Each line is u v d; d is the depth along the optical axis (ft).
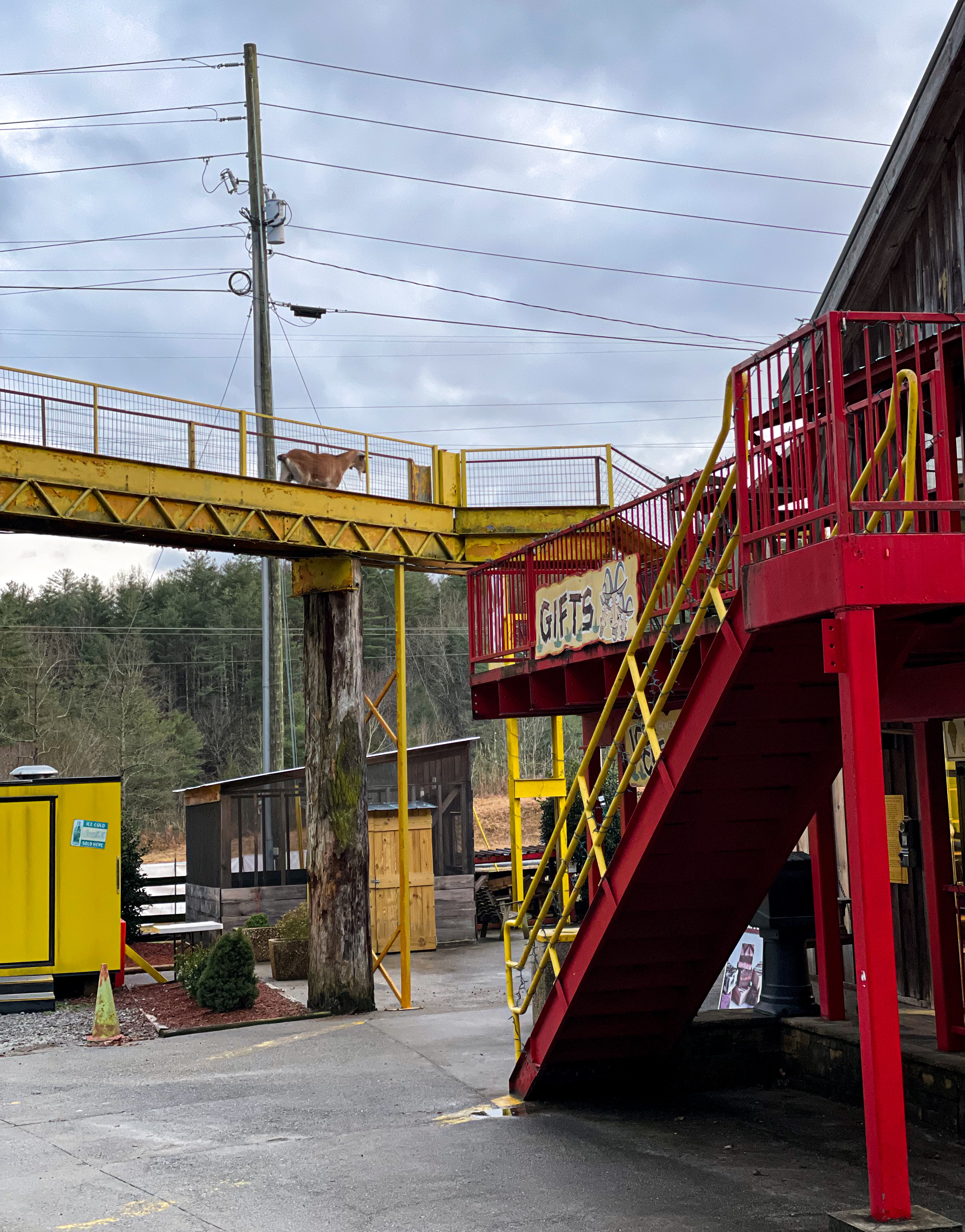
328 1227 20.70
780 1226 19.83
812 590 18.44
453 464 51.60
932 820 26.84
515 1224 20.44
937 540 17.85
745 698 22.41
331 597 48.14
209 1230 20.75
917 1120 26.32
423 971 58.03
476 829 146.61
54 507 38.78
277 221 76.38
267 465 47.29
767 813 25.40
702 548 22.67
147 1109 30.96
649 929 27.58
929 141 31.07
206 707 233.14
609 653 29.43
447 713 242.58
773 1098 30.12
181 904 93.15
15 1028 45.70
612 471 51.57
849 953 36.70
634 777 36.86
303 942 57.11
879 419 29.96
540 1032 29.91
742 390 21.09
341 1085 32.83
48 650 211.41
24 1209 22.58
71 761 179.42
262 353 75.10
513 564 37.63
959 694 24.77
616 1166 24.00
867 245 33.63
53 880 52.85
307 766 47.78
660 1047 30.66
